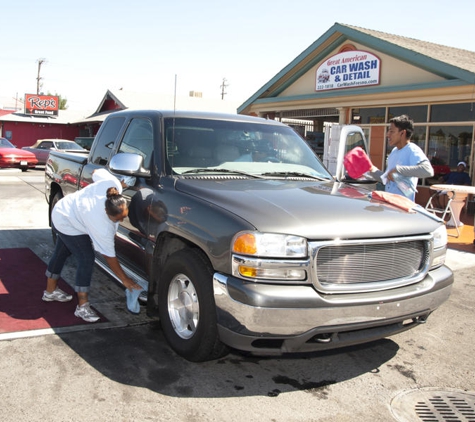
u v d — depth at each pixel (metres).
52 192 7.10
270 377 3.62
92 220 4.07
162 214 3.98
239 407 3.18
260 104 17.38
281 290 3.14
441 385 3.63
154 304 4.26
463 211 11.95
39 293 5.15
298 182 4.39
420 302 3.55
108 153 5.43
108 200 4.00
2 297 4.98
